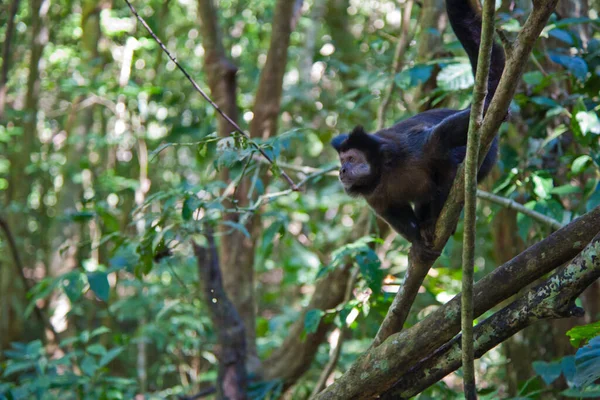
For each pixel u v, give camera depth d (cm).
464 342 394
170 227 634
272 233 745
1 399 756
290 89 1308
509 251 812
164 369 1164
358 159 579
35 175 1667
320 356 1016
